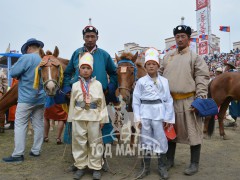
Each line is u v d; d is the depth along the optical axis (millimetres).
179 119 4027
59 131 6234
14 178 3971
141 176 3912
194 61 4027
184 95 4004
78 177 3885
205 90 3928
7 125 9039
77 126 3877
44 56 4398
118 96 4410
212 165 4602
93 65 4195
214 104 3887
